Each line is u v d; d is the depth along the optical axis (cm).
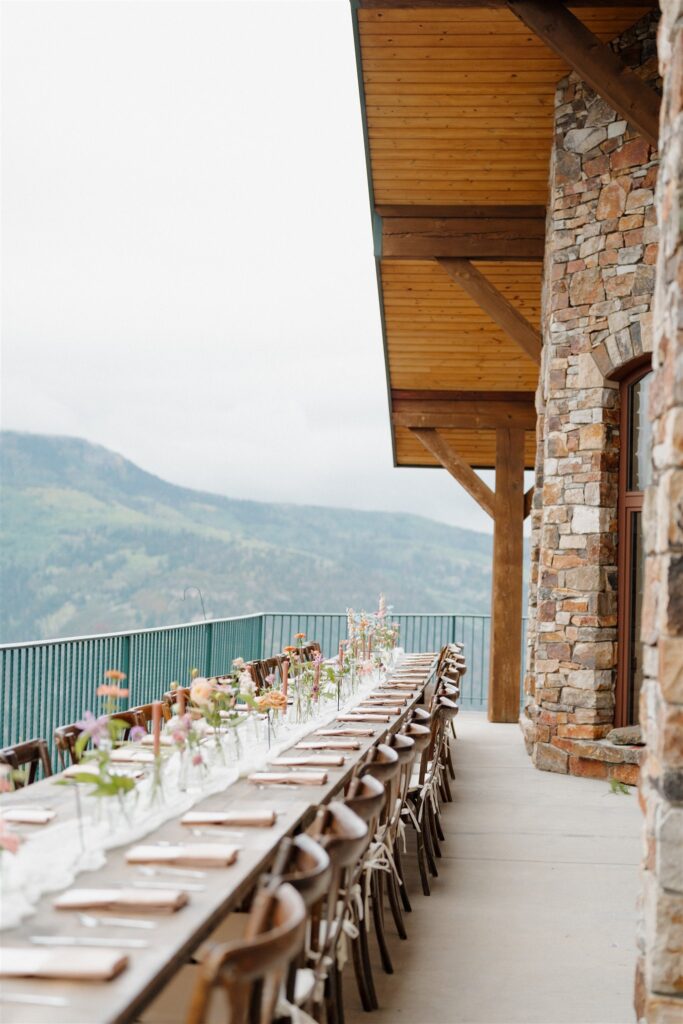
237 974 168
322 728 534
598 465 825
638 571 827
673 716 315
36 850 274
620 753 797
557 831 644
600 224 827
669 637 315
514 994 384
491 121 924
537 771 850
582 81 850
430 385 1247
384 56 862
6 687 563
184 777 360
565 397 851
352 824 267
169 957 201
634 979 400
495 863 570
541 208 995
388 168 981
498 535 1197
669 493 316
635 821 673
